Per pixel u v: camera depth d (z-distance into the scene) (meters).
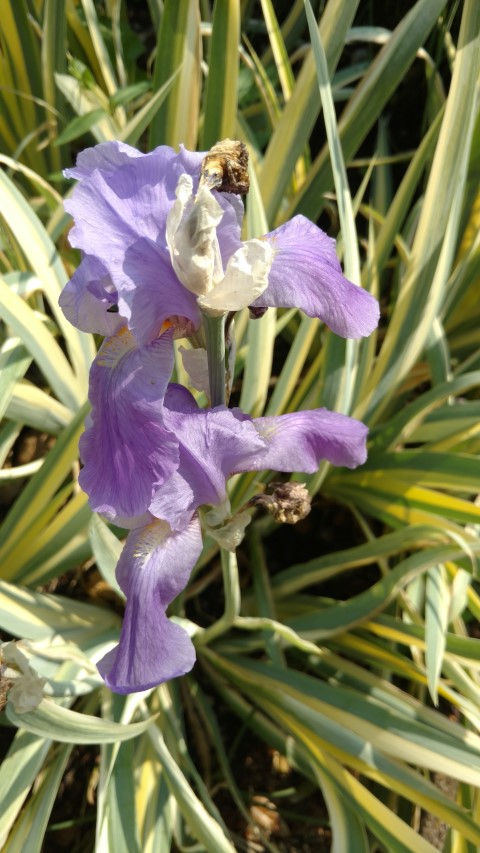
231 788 0.65
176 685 0.70
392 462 0.70
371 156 1.03
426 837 0.69
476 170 0.78
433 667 0.57
